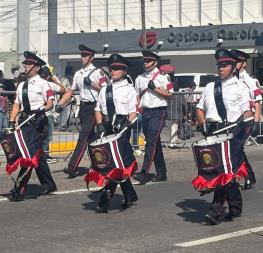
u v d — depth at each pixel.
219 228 8.89
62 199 10.95
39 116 10.48
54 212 9.96
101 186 10.11
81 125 12.99
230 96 9.08
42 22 52.53
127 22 48.44
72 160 12.95
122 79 10.23
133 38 47.47
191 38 45.28
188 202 10.72
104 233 8.62
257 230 8.77
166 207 10.33
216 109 9.16
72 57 50.84
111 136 9.58
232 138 8.65
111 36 48.62
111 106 10.12
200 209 10.16
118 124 9.96
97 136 10.04
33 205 10.48
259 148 18.11
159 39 46.47
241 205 9.42
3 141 10.34
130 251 7.71
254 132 18.41
